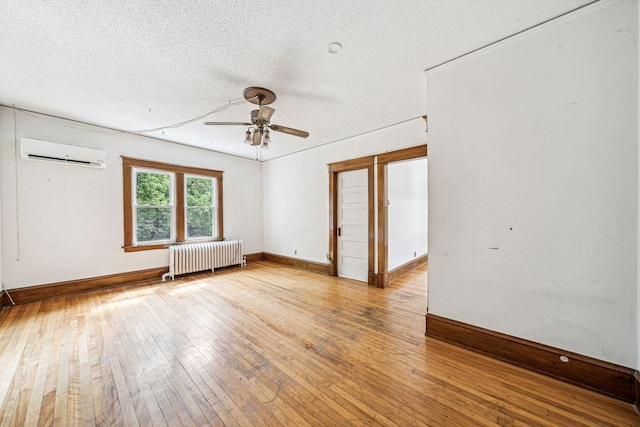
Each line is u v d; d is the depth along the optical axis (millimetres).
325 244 4734
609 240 1547
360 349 2094
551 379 1686
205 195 5047
